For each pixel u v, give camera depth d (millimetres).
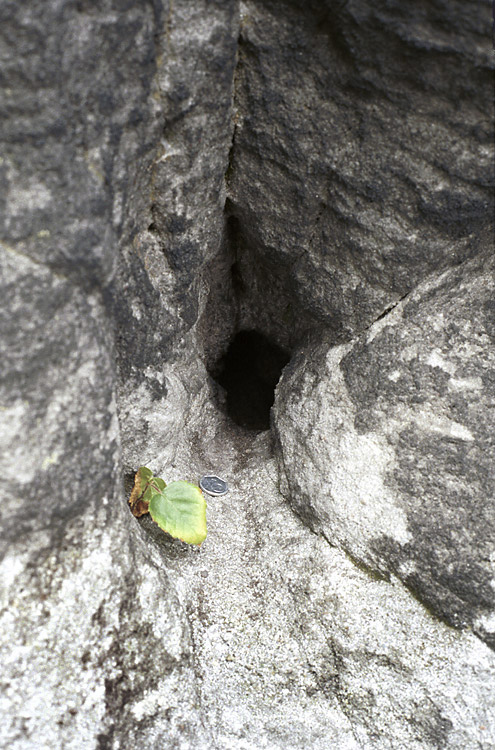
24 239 294
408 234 390
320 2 329
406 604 410
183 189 391
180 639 391
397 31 324
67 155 298
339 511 431
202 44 341
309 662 410
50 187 296
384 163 372
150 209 394
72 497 338
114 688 360
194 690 387
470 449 398
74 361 325
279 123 383
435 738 380
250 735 388
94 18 290
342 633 407
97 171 317
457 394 403
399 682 392
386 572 418
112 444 360
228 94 373
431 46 323
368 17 325
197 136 374
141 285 398
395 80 343
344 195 395
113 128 321
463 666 387
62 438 326
